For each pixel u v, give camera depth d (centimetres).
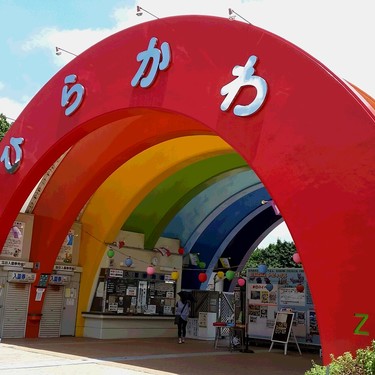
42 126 1554
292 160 1000
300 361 1511
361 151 920
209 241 2398
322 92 988
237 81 1105
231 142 1096
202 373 1172
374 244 881
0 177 1653
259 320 1939
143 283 2030
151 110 1278
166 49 1255
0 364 1149
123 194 1873
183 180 1991
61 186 1761
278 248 4569
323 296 923
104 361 1268
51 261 1770
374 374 717
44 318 1794
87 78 1440
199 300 2114
